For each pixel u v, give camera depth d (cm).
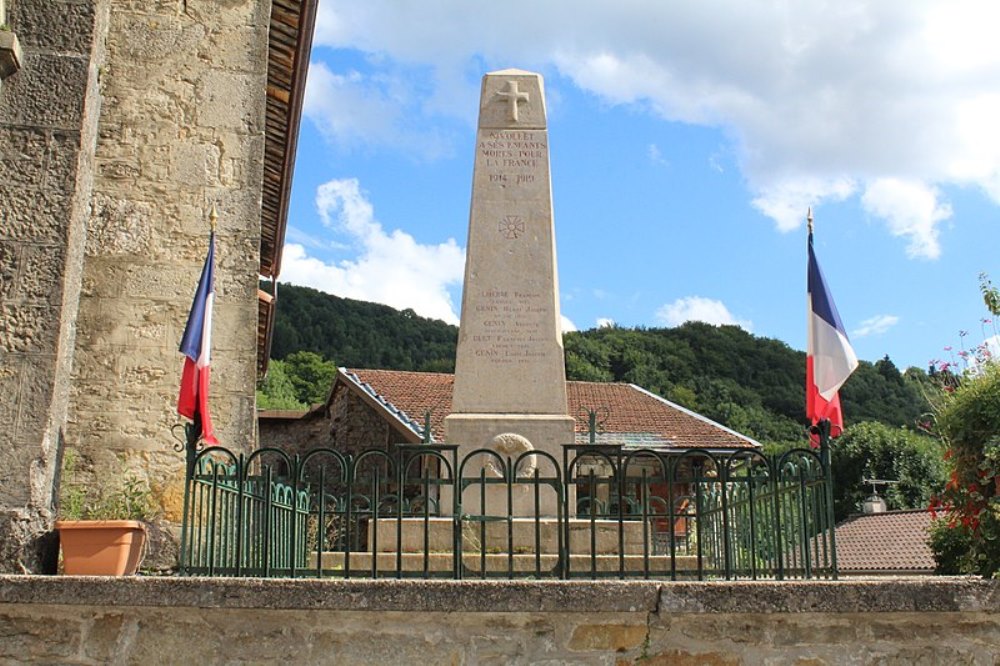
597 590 518
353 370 2173
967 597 524
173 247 1004
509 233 931
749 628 528
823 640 529
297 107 1277
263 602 513
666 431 1958
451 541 795
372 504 579
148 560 905
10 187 672
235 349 990
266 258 1770
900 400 3972
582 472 958
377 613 521
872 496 2522
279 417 2520
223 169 1032
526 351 908
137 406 959
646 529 578
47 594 515
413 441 1789
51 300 659
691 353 4412
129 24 1045
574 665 519
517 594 516
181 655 519
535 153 949
